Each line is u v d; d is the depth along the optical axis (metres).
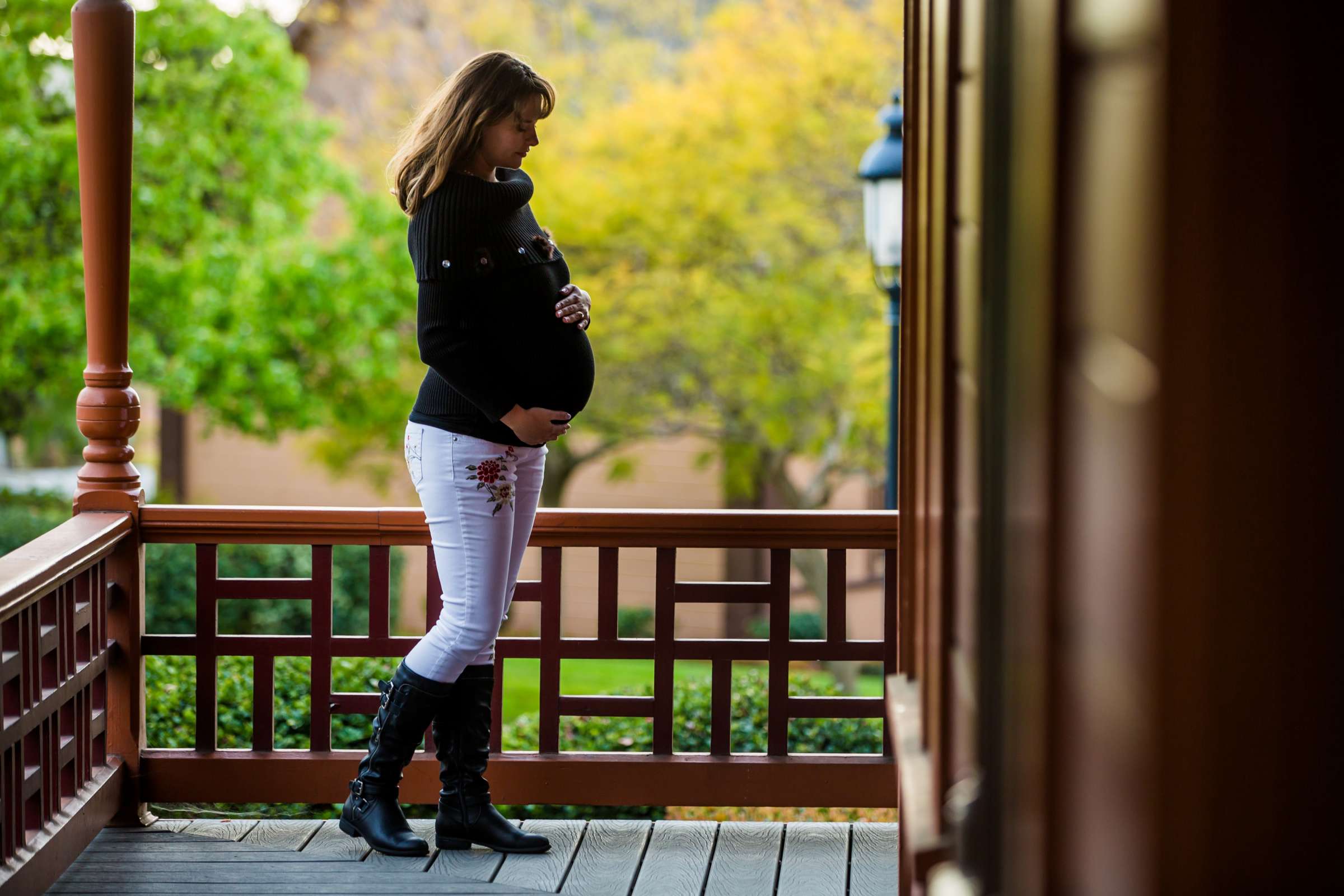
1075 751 1.56
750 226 15.99
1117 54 1.41
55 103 15.04
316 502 23.69
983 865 1.92
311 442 20.44
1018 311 1.81
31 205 14.86
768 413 16.67
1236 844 1.31
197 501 24.08
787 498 18.22
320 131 16.50
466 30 17.94
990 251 1.92
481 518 4.86
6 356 14.88
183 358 15.34
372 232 16.53
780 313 16.05
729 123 15.93
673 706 5.68
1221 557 1.30
